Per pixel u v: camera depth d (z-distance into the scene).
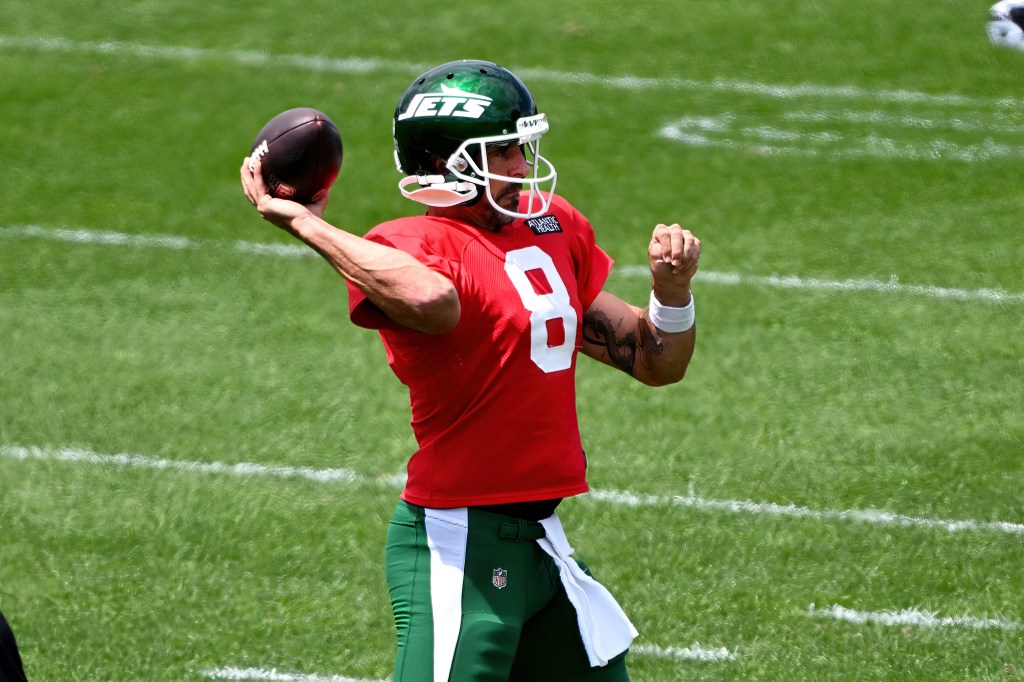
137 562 19.47
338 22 48.31
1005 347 27.92
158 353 27.14
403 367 12.10
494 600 11.94
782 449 23.36
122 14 48.50
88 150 38.81
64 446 23.06
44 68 44.03
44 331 28.08
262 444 23.30
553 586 12.44
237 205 35.62
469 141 11.91
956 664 17.11
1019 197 36.53
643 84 44.41
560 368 12.21
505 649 11.90
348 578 19.09
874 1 50.09
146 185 36.69
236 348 27.47
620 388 25.75
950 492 21.86
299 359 27.00
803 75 45.47
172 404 24.84
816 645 17.53
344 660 17.14
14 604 18.28
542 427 12.05
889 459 23.03
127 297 30.00
